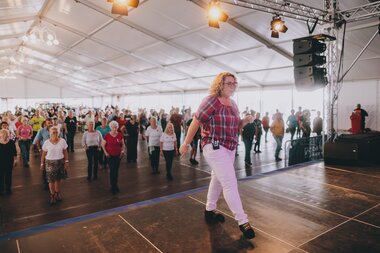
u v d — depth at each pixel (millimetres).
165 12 10117
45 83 37500
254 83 17031
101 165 9211
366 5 6059
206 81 18953
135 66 18750
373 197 3537
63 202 6004
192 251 2242
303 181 4285
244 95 18781
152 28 11812
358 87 12430
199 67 16062
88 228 2670
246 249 2260
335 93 6566
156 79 21703
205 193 3676
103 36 13844
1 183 6566
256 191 3775
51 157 5777
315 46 5590
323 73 5836
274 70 14211
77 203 5953
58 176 5844
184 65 16297
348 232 2568
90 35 14008
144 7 9977
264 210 3096
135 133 10133
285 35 10250
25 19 12344
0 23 11859
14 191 6773
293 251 2230
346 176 4594
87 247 2328
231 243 2357
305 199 3459
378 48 9664
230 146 2426
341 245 2328
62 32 14406
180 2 9141
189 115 14023
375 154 5652
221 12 6758
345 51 10320
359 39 9203
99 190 6828
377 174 4730
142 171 8727
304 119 12656
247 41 11312
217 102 2346
